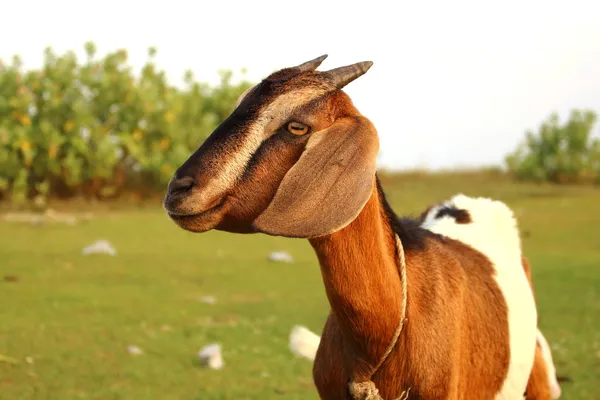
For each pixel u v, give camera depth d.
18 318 9.83
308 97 3.44
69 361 8.00
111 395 6.97
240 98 3.67
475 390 4.19
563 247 17.17
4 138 26.30
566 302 11.05
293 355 8.37
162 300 11.20
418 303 3.79
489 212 5.25
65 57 27.84
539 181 35.12
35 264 14.10
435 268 3.96
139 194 28.89
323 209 3.11
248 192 3.39
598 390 7.19
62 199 27.88
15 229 20.17
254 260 15.41
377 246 3.54
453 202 5.36
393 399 3.72
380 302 3.55
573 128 35.19
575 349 8.62
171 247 17.22
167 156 28.30
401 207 25.14
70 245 16.92
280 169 3.39
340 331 3.81
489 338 4.25
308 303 11.09
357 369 3.69
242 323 9.79
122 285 12.31
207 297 11.34
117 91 27.95
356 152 3.22
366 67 3.57
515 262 4.98
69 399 6.83
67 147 26.95
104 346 8.60
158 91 29.17
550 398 5.07
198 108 29.77
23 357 8.10
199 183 3.36
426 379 3.73
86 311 10.34
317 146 3.26
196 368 7.86
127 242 17.92
